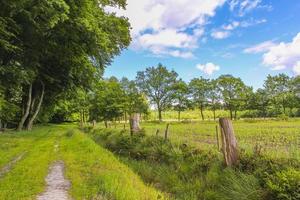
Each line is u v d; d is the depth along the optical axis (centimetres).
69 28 2252
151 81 11025
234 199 851
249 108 10494
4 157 1386
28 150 1677
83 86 3712
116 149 1984
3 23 1870
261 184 828
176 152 1372
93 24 2234
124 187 836
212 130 3934
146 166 1431
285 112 10294
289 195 729
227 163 1032
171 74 11044
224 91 10438
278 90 10412
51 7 1753
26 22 2061
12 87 2770
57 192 827
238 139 2305
